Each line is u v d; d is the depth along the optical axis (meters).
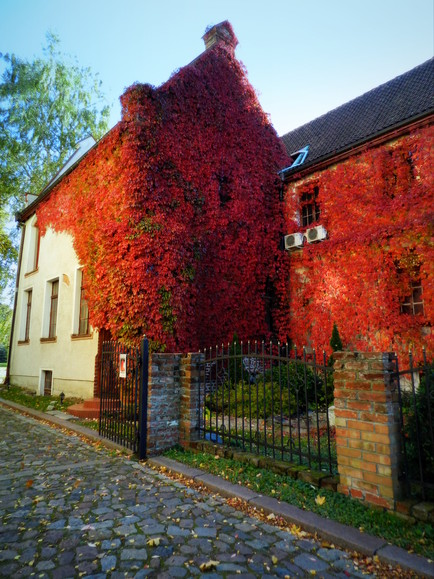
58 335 12.78
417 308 9.70
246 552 2.94
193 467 4.90
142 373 5.63
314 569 2.70
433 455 3.29
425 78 12.07
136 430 5.68
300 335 11.90
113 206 9.51
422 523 3.08
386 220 10.15
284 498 3.76
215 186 11.16
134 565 2.76
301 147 14.51
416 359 9.12
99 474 4.86
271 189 13.09
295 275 12.34
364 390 3.60
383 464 3.38
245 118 12.75
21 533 3.25
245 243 11.73
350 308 10.64
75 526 3.38
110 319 8.81
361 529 3.12
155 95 9.84
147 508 3.77
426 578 2.54
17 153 22.36
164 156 9.75
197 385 5.86
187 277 9.16
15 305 17.28
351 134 12.40
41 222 15.07
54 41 23.83
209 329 10.14
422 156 9.66
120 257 8.74
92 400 9.34
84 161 11.57
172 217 9.56
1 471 5.00
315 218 12.60
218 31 13.16
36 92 22.69
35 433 7.41
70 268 12.52
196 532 3.26
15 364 16.38
